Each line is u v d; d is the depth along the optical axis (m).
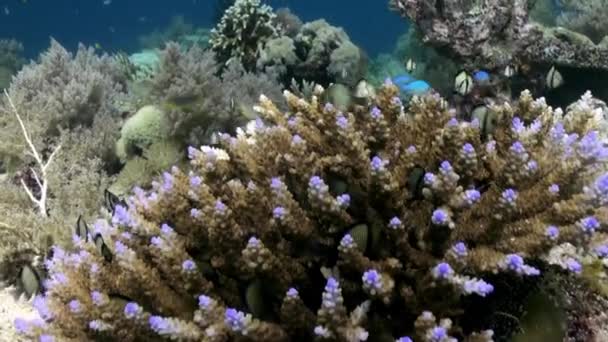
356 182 0.41
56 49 1.50
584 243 0.36
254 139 0.51
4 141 1.17
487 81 1.15
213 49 1.91
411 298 0.35
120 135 1.32
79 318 0.39
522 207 0.38
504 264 0.34
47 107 1.32
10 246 0.75
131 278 0.38
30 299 0.68
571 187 0.39
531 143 0.43
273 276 0.36
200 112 1.22
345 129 0.40
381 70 2.30
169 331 0.33
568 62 1.32
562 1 2.13
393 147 0.44
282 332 0.34
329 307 0.32
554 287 0.39
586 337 0.40
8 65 3.46
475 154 0.39
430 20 1.42
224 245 0.38
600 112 0.51
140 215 0.48
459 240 0.38
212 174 0.45
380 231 0.37
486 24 1.34
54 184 1.01
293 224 0.37
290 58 1.74
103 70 1.68
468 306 0.37
